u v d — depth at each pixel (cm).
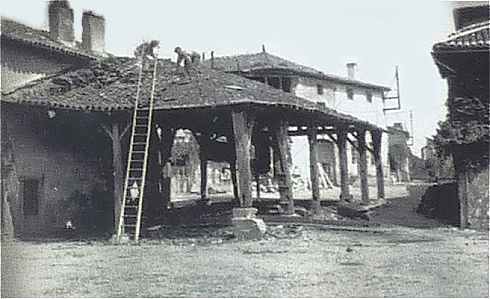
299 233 1967
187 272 1315
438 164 2866
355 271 1280
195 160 3966
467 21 2286
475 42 1998
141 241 1944
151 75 2441
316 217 2305
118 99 2186
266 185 3628
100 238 2077
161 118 2323
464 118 2091
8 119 2241
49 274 1312
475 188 2066
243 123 1956
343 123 2672
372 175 4394
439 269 1289
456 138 2084
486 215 2047
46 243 1950
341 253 1556
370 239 1841
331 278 1201
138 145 2353
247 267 1359
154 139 2439
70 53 2598
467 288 1082
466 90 2097
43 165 2362
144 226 2238
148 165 2431
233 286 1134
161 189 2495
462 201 2086
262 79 3781
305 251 1606
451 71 2109
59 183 2422
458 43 2005
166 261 1491
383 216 2470
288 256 1520
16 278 1259
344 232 2009
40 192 2348
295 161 4094
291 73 3838
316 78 4078
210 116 2295
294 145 4100
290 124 2673
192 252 1648
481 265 1341
